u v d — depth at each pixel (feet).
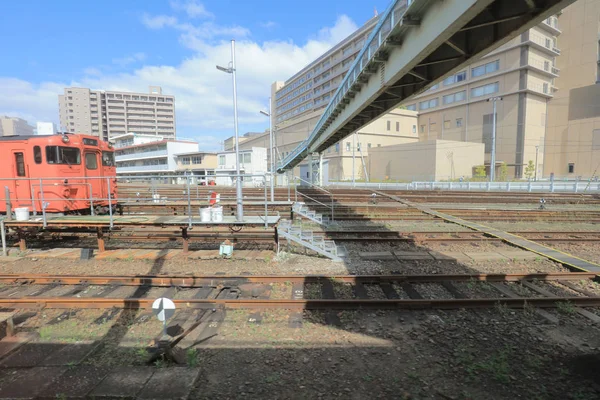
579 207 68.39
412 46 32.24
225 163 228.63
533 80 189.16
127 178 33.19
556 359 15.65
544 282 25.64
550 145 201.36
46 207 37.22
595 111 184.14
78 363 15.42
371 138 226.58
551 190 103.14
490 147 203.41
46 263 30.71
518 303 21.27
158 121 466.70
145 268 29.14
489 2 21.68
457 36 30.09
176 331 18.28
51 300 21.38
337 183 171.32
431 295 23.29
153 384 13.41
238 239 38.65
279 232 32.63
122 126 446.19
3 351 16.42
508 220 53.72
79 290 24.35
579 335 17.90
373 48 42.50
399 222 50.96
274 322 19.43
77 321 19.58
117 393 12.89
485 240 38.29
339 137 104.01
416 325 19.01
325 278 25.45
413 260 31.58
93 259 31.65
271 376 14.28
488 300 21.07
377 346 16.84
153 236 39.37
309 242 33.37
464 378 14.19
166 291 24.13
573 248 36.11
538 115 196.03
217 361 15.48
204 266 29.71
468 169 195.62
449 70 34.50
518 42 185.57
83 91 423.23
